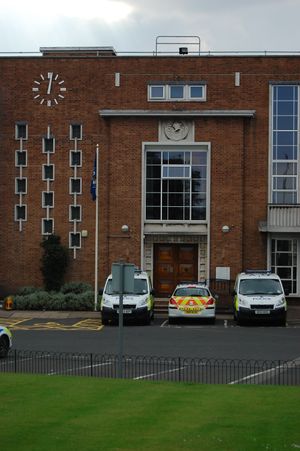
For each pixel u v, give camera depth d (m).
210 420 12.43
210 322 31.94
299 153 38.53
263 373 18.47
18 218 39.31
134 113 38.53
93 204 38.88
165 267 39.12
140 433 11.55
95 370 18.78
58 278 38.59
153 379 17.25
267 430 11.77
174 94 38.91
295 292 38.56
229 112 38.25
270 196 38.53
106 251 38.72
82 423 12.19
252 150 38.62
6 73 39.41
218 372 18.56
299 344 24.75
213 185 38.50
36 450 10.59
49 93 39.25
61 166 39.12
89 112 39.03
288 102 38.75
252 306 31.02
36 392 14.84
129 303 31.03
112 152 38.75
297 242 38.56
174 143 38.59
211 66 38.81
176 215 38.75
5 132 39.34
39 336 26.95
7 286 39.28
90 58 39.09
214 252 38.41
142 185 38.62
